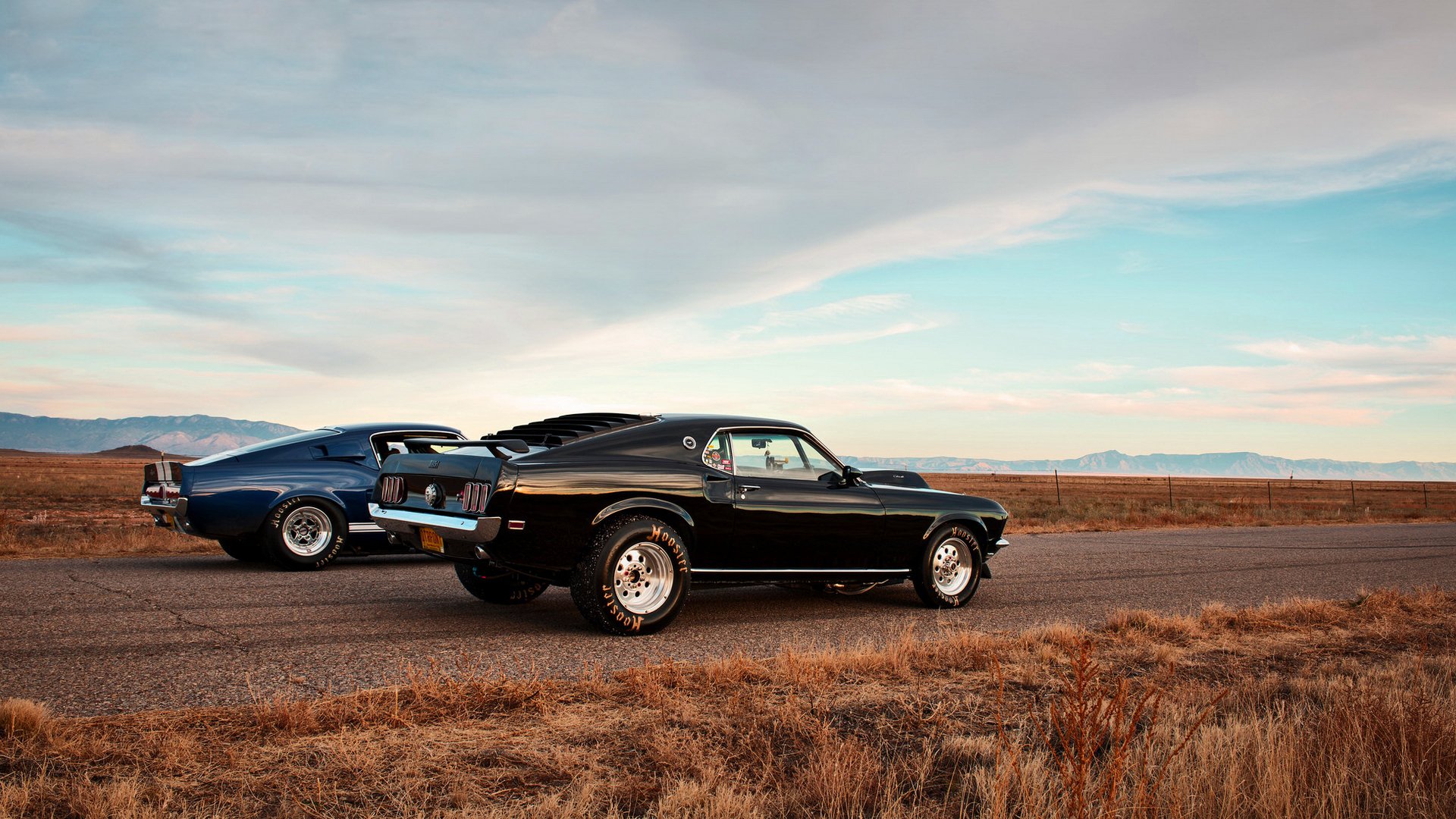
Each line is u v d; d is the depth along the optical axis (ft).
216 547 41.32
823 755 12.25
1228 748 12.35
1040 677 18.17
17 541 42.98
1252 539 59.57
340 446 34.30
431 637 21.11
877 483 28.89
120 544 41.24
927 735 14.39
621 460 22.65
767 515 24.20
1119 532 68.39
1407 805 11.10
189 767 11.89
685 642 21.42
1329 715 13.55
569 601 27.27
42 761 11.87
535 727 14.10
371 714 14.32
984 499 29.04
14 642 19.51
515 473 20.98
